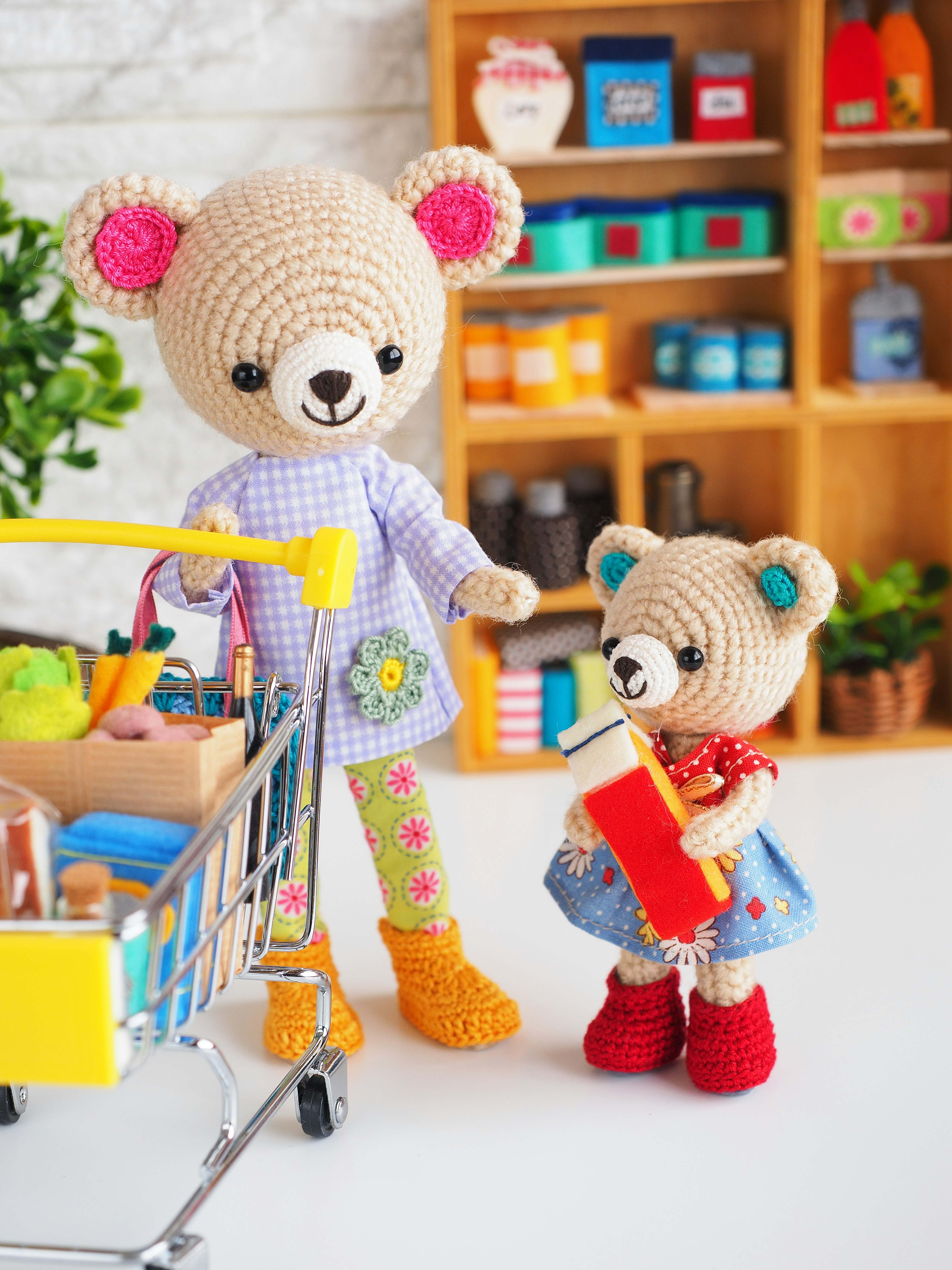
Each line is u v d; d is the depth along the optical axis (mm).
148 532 525
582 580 793
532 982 629
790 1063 587
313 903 549
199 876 491
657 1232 531
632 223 758
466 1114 573
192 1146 564
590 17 769
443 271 576
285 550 523
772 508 827
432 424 802
